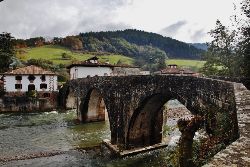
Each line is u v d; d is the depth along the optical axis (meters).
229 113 10.73
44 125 44.94
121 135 28.25
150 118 28.02
